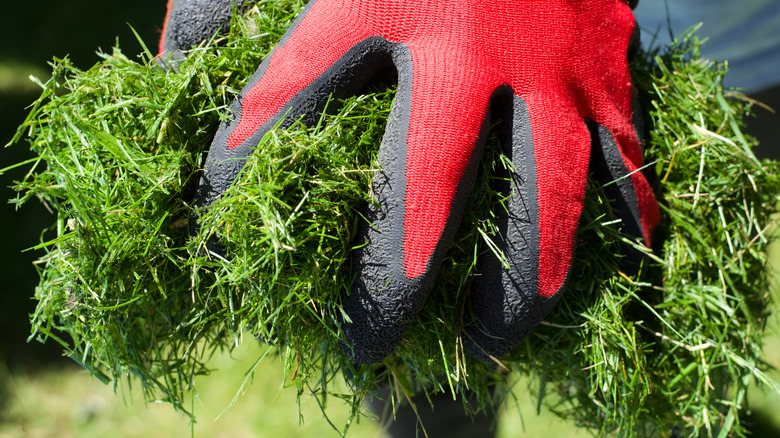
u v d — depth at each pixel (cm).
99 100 53
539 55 53
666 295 56
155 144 53
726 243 57
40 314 55
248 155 52
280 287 52
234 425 83
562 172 53
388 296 51
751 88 73
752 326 56
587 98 54
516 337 53
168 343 55
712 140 57
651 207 55
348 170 52
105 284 52
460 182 51
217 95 53
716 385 57
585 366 55
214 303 53
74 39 152
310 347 53
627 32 55
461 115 51
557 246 53
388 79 53
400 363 56
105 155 53
